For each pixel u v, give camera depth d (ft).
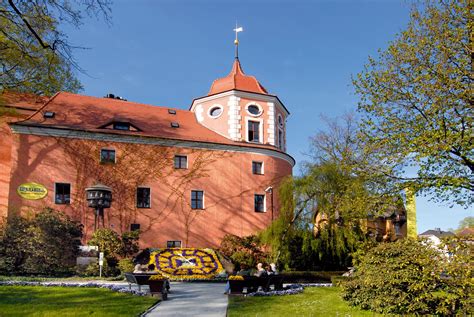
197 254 90.89
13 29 55.98
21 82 68.69
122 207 96.73
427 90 53.57
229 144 110.83
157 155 102.83
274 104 123.13
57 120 97.45
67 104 104.94
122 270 76.23
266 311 42.22
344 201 69.41
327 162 92.79
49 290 53.21
